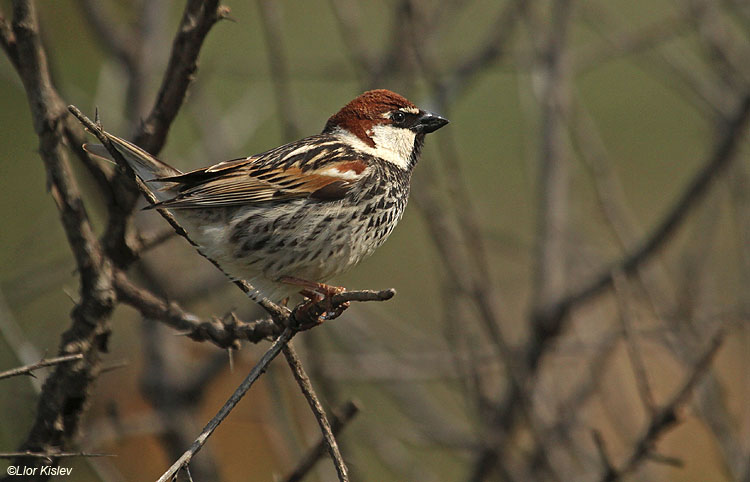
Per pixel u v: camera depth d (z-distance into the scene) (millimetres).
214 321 7293
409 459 10281
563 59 10805
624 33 11547
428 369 10836
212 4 6953
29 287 10945
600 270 10602
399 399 10750
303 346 10484
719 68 10570
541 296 10375
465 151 16047
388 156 8758
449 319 9234
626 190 16734
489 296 9102
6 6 12297
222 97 14773
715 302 11484
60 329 11484
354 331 11078
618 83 17781
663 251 10414
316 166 7996
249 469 12109
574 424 9781
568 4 10859
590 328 11133
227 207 7742
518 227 15109
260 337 7012
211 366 11492
